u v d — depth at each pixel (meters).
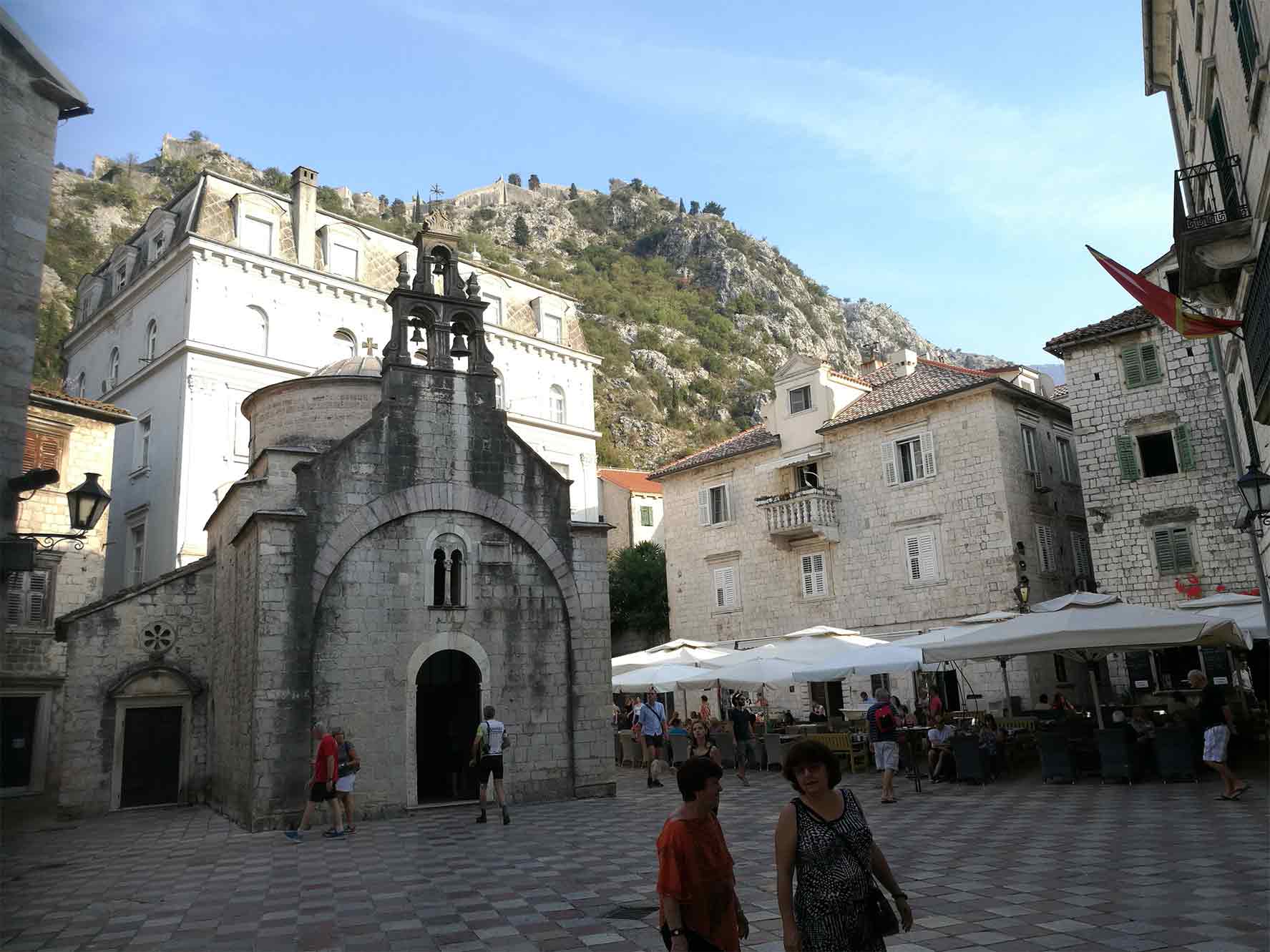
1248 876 10.12
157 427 37.19
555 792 21.33
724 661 27.95
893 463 36.94
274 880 12.89
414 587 20.73
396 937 9.45
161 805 23.77
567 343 51.44
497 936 9.30
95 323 43.62
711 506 44.03
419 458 21.42
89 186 83.94
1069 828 14.03
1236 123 16.95
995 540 33.44
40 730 28.22
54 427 29.14
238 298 37.88
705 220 197.75
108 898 11.96
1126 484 30.77
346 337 41.66
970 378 36.16
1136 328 30.80
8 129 14.60
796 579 39.84
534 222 191.88
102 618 23.91
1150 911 8.98
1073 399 32.31
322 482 20.11
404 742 19.80
